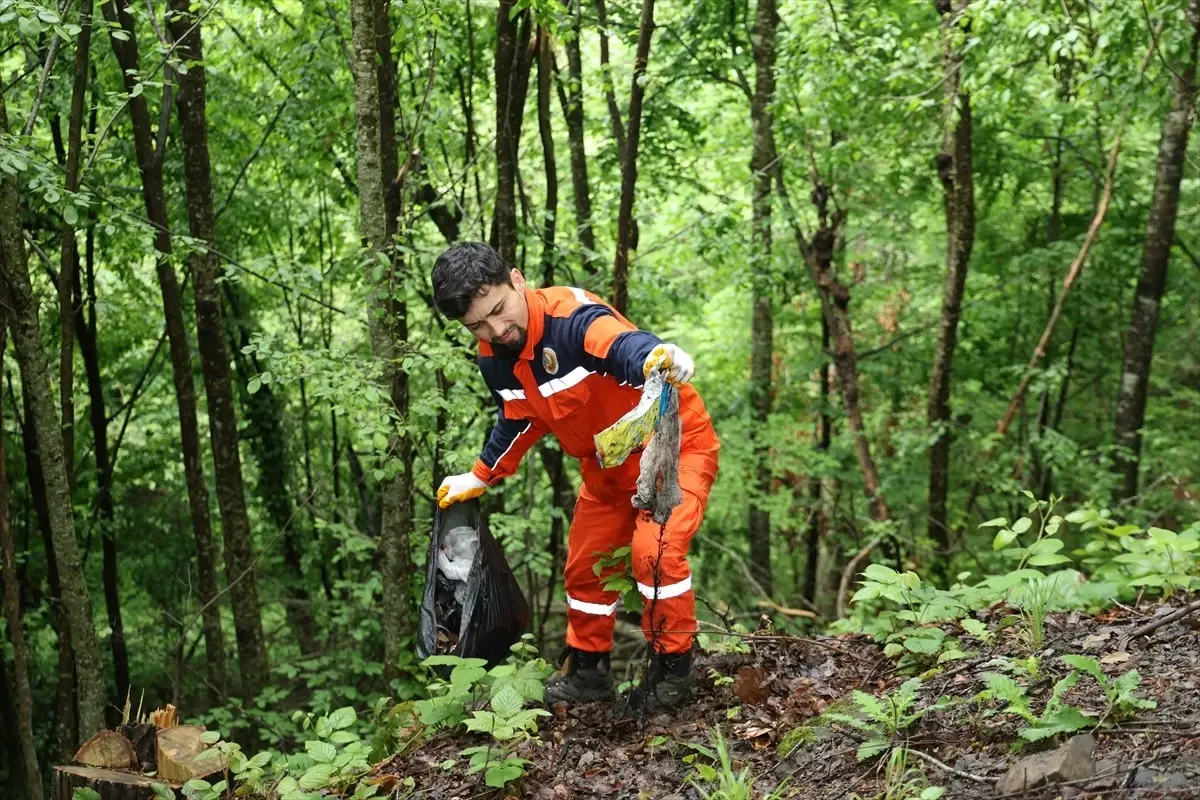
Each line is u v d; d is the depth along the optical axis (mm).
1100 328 10680
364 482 8562
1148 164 9922
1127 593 4070
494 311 2877
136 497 9562
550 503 7949
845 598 7723
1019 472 8984
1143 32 6359
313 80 6859
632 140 5512
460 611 3523
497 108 5441
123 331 8430
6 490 4805
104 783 3203
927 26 8016
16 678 4922
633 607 3219
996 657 3170
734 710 3252
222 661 6699
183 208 7293
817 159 7934
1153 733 2473
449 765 3012
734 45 8328
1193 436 11164
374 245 4500
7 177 4148
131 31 5562
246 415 9180
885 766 2664
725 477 9250
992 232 10586
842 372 8438
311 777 3002
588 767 3096
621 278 5723
